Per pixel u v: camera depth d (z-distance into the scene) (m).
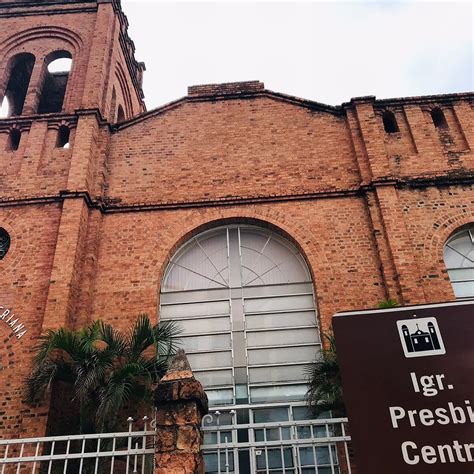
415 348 5.11
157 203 13.47
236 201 13.47
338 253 12.52
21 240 12.60
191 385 5.95
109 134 14.95
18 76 18.53
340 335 5.29
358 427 4.81
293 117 15.12
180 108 15.48
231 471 10.25
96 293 12.19
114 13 18.14
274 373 11.72
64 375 9.70
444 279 11.89
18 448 9.62
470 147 14.09
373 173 13.45
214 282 12.91
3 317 11.47
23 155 14.20
